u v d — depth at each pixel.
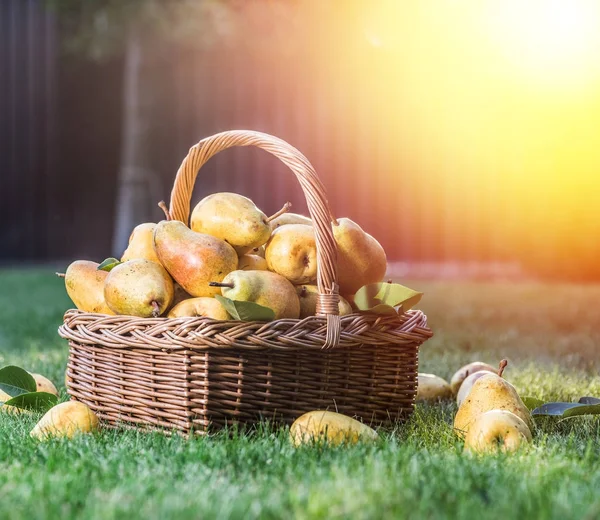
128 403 2.38
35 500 1.61
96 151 11.77
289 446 2.05
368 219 11.09
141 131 10.11
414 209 11.05
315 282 2.52
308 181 2.35
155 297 2.37
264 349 2.25
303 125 11.01
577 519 1.49
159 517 1.49
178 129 11.12
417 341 2.49
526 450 2.02
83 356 2.54
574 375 3.53
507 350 4.42
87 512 1.53
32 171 11.66
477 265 10.98
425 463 1.88
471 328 5.43
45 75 11.50
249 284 2.31
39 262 11.77
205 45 8.97
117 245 10.16
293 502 1.55
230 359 2.24
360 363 2.40
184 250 2.39
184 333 2.22
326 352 2.32
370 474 1.72
